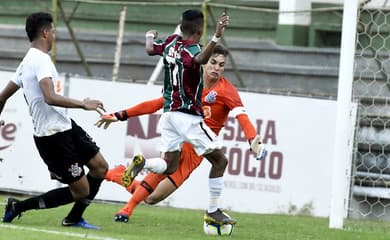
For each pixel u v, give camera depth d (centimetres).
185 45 2512
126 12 5134
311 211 3622
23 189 3694
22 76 2514
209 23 4728
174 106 2544
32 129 3681
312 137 3631
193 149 2884
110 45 5047
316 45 4875
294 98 3634
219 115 2803
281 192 3625
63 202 2608
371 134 3644
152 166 2523
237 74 4503
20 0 5212
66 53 5069
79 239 2317
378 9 3875
